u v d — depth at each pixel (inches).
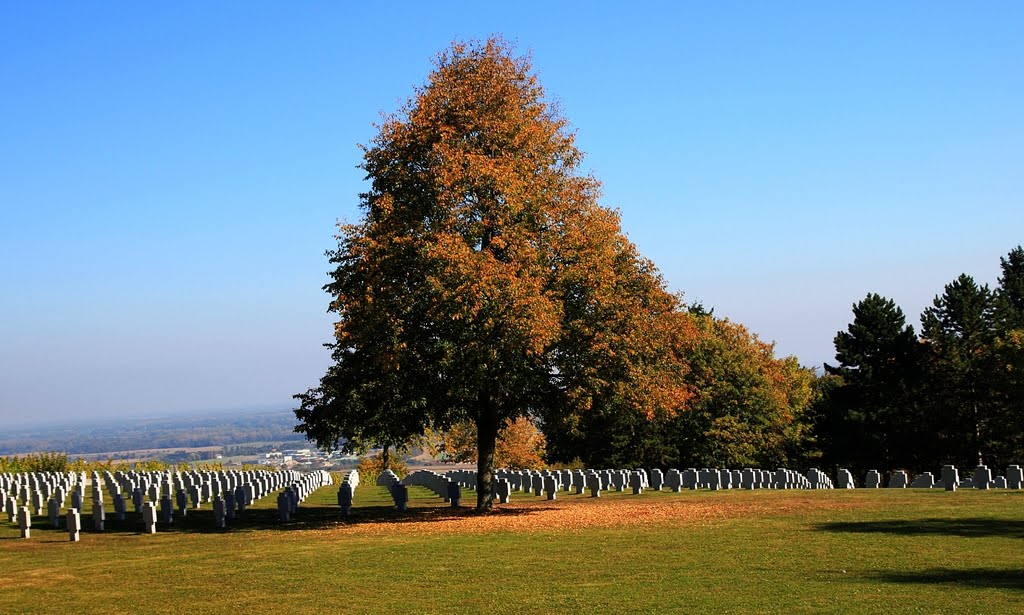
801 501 1264.8
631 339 1285.7
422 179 1277.1
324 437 1417.3
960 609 548.7
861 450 2736.2
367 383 1295.5
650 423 2662.4
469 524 1170.0
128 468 2854.3
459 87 1326.3
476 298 1162.0
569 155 1395.2
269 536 1121.4
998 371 2466.8
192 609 656.4
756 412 2787.9
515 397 1366.9
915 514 1056.2
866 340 2822.3
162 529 1246.3
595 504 1391.5
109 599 705.6
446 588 705.6
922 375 2716.5
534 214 1279.5
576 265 1274.6
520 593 672.4
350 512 1457.9
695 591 649.0
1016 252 3732.8
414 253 1224.2
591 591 667.4
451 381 1262.3
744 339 2888.8
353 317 1223.5
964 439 2566.4
